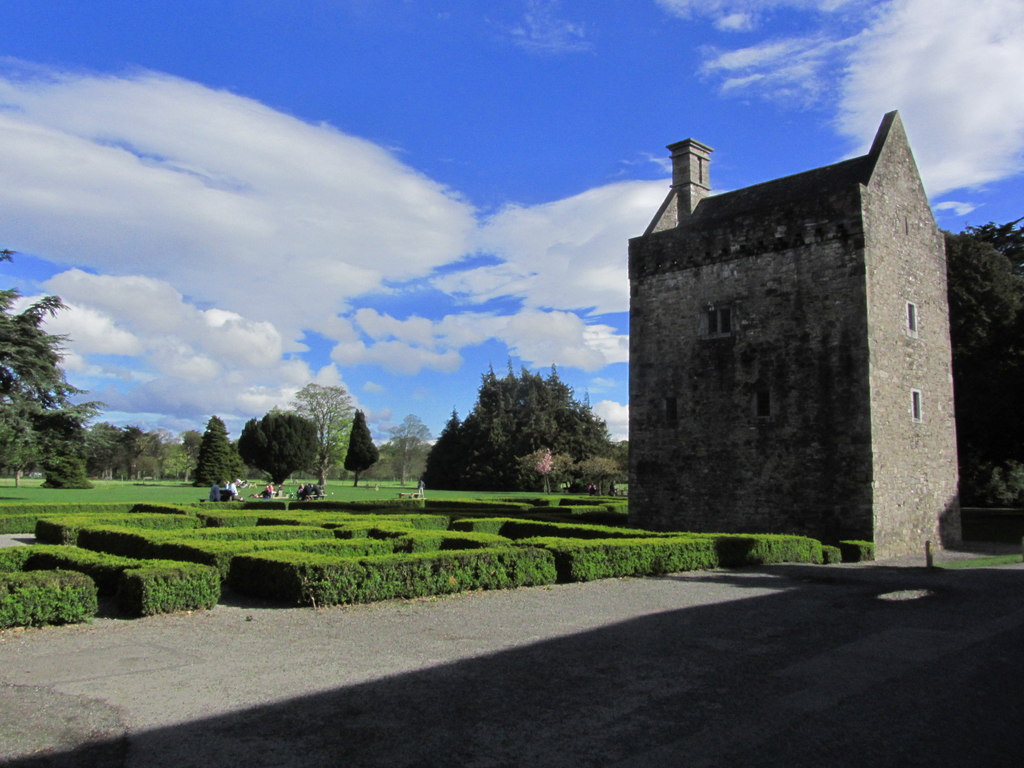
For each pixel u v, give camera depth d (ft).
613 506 121.70
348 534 65.51
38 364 145.18
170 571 37.55
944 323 88.33
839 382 75.20
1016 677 27.91
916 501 78.74
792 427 78.38
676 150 101.40
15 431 139.95
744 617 38.42
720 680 26.61
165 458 402.52
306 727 21.26
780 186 91.30
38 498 158.40
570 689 25.22
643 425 91.91
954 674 28.12
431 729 21.25
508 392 290.76
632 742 20.57
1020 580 53.98
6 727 21.04
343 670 27.17
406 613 38.17
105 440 154.71
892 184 81.15
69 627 34.27
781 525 78.23
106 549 58.23
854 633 34.88
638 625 35.86
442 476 285.84
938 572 59.21
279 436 252.62
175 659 28.66
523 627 35.01
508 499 147.84
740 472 82.23
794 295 79.46
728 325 84.94
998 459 124.77
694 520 85.87
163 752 19.33
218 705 23.09
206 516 84.38
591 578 50.88
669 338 90.48
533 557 48.55
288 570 40.32
